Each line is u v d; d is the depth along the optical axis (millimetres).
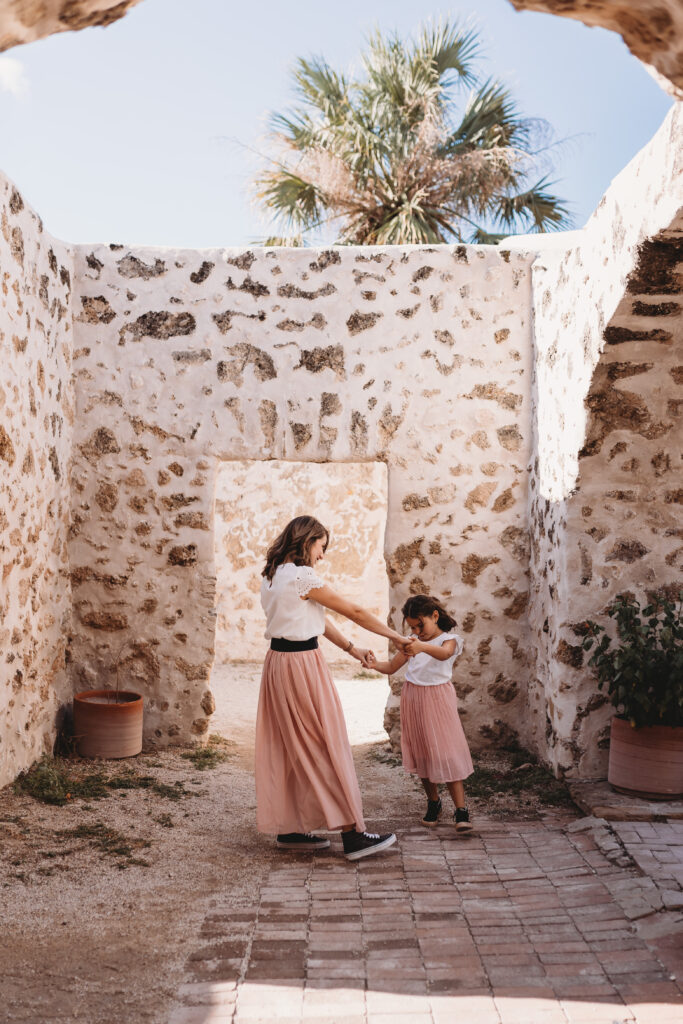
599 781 4730
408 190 10625
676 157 3131
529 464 5684
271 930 3021
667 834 3898
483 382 5684
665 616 4688
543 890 3393
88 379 5684
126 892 3338
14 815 4117
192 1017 2447
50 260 5211
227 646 8883
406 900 3305
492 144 10617
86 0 1695
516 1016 2463
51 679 5297
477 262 5664
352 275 5668
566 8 1867
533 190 10836
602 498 4785
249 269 5668
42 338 5059
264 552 8812
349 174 10500
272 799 3818
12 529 4531
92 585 5699
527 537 5688
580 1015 2463
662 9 1730
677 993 2586
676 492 4789
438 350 5668
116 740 5285
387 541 5688
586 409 4531
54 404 5312
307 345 5672
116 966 2732
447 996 2574
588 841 3924
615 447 4648
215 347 5676
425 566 5684
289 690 3756
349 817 3752
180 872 3574
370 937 2973
